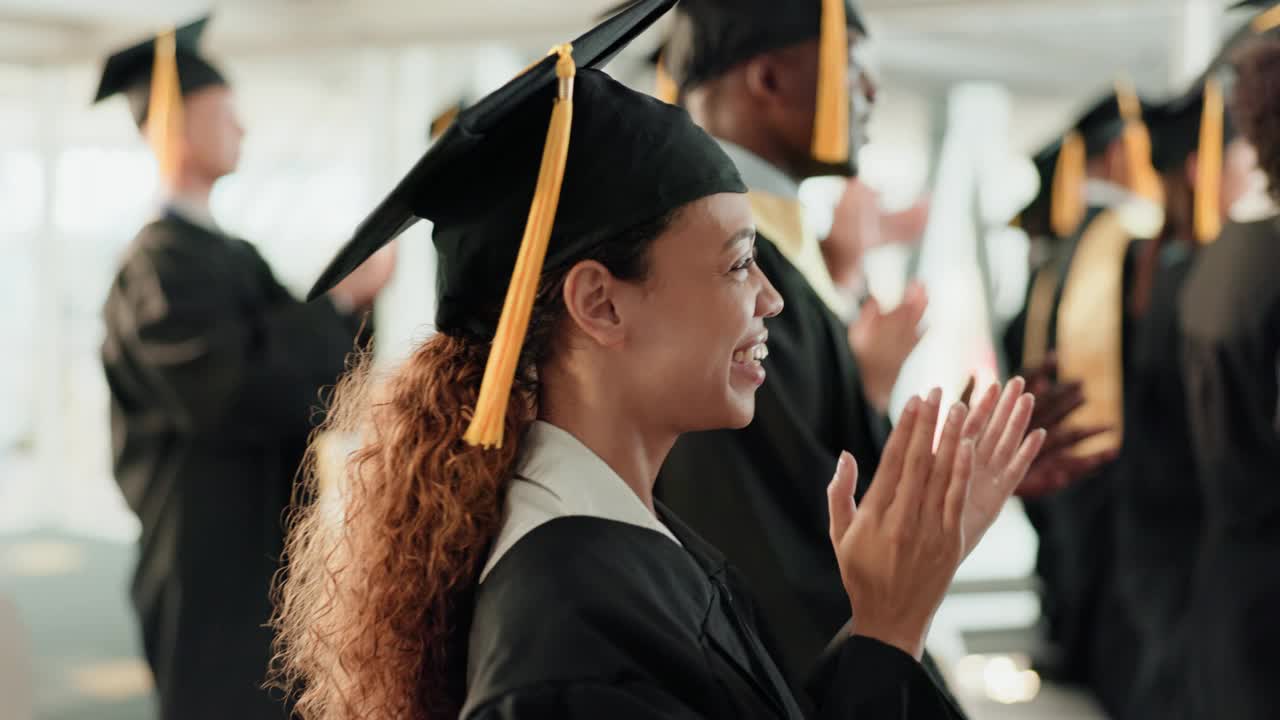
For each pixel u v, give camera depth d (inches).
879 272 275.0
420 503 38.7
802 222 72.9
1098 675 171.0
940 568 38.6
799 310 68.2
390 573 39.0
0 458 359.9
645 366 38.0
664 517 44.3
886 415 71.8
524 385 39.2
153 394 130.9
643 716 32.6
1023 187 285.3
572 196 37.5
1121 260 167.9
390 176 236.1
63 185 313.6
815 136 72.2
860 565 39.1
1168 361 154.9
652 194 37.2
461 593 38.1
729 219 38.2
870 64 75.0
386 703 39.4
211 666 129.7
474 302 40.4
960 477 38.3
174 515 130.3
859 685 37.8
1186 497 155.0
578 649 33.3
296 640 45.3
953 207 283.3
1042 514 190.9
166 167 132.7
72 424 318.3
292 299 140.2
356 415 44.3
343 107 286.4
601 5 202.8
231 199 296.8
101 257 318.3
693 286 37.7
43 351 317.1
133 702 177.2
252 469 131.3
